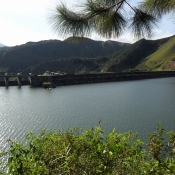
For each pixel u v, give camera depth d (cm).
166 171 371
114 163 374
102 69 19775
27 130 3897
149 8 396
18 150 354
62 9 401
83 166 367
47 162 356
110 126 3984
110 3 417
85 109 5522
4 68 19200
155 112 4959
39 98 7606
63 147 396
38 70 18788
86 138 420
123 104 6047
